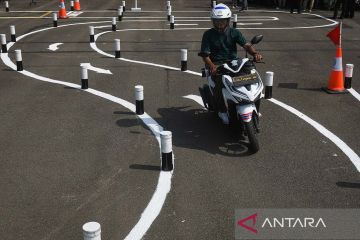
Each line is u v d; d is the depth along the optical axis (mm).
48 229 4758
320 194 5410
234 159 6387
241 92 6320
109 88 10039
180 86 10203
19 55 11562
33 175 5945
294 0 23891
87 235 3783
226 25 7047
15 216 5000
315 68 11867
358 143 6930
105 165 6219
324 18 21859
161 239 4566
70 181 5773
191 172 5992
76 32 17828
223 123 7598
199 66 12148
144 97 9359
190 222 4852
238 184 5660
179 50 14336
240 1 27703
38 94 9594
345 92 9586
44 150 6727
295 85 10227
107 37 16703
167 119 8062
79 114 8320
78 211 5090
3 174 5977
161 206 5172
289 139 7082
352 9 21656
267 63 12406
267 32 17750
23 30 18375
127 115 8266
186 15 23531
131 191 5516
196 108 8664
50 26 19500
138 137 7219
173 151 6676
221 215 4980
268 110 8484
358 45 14945
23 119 8062
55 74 11320
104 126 7711
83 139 7145
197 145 6898
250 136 6395
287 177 5832
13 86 10227
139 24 20188
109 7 27516
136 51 14180
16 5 28484
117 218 4941
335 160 6328
